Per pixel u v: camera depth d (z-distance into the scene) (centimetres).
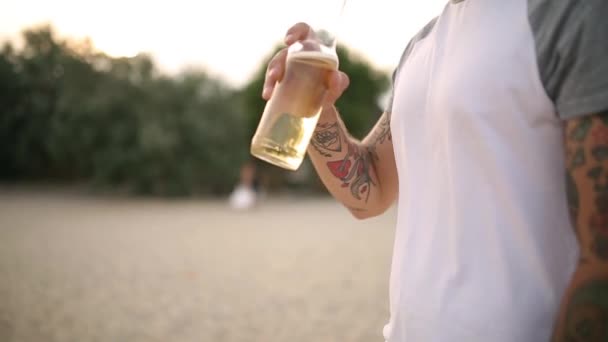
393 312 96
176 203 1570
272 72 107
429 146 93
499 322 80
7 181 2181
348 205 126
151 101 1691
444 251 87
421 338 88
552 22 74
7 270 601
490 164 81
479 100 81
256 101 2167
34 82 2080
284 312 462
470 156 83
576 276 64
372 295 520
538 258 79
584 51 66
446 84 86
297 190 2142
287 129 101
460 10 92
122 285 546
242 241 854
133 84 1697
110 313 453
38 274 586
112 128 1692
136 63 1720
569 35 69
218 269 630
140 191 1741
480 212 83
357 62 2225
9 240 809
